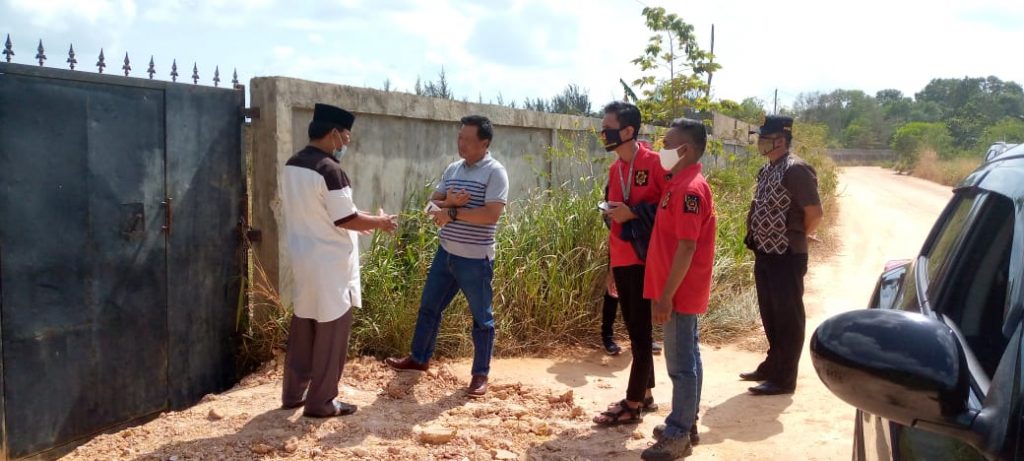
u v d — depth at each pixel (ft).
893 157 162.81
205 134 17.29
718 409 16.84
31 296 14.17
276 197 17.95
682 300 13.24
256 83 17.92
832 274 35.12
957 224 9.11
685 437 13.53
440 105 22.50
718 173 37.88
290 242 14.88
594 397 17.60
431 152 22.76
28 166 13.98
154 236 16.35
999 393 5.41
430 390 17.26
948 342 5.47
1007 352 5.75
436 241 21.16
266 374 17.98
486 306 17.07
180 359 17.16
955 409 5.27
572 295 22.36
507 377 18.83
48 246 14.39
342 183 14.48
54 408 14.71
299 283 14.87
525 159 26.66
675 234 12.92
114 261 15.58
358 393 16.81
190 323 17.33
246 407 15.81
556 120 28.02
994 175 8.68
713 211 13.30
